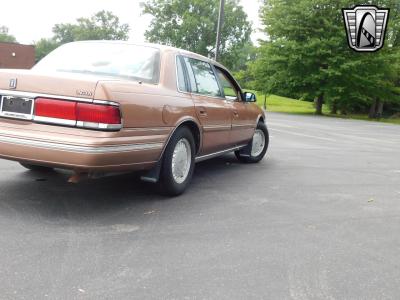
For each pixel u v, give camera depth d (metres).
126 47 5.23
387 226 4.62
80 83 3.99
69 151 3.91
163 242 3.80
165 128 4.71
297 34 34.25
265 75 36.72
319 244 3.97
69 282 2.99
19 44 57.31
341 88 33.22
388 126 24.20
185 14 62.41
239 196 5.47
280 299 2.92
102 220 4.26
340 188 6.30
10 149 4.08
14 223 4.03
